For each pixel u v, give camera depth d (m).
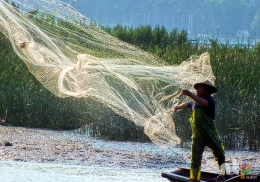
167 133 30.22
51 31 25.08
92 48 26.73
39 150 35.41
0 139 38.25
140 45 58.62
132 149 37.16
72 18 24.83
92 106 41.69
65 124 43.88
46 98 44.78
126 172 31.12
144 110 31.72
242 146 39.34
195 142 25.19
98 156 34.62
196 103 25.08
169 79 28.94
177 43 61.34
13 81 46.91
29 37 24.27
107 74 27.66
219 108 39.81
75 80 25.39
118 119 40.69
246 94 41.91
